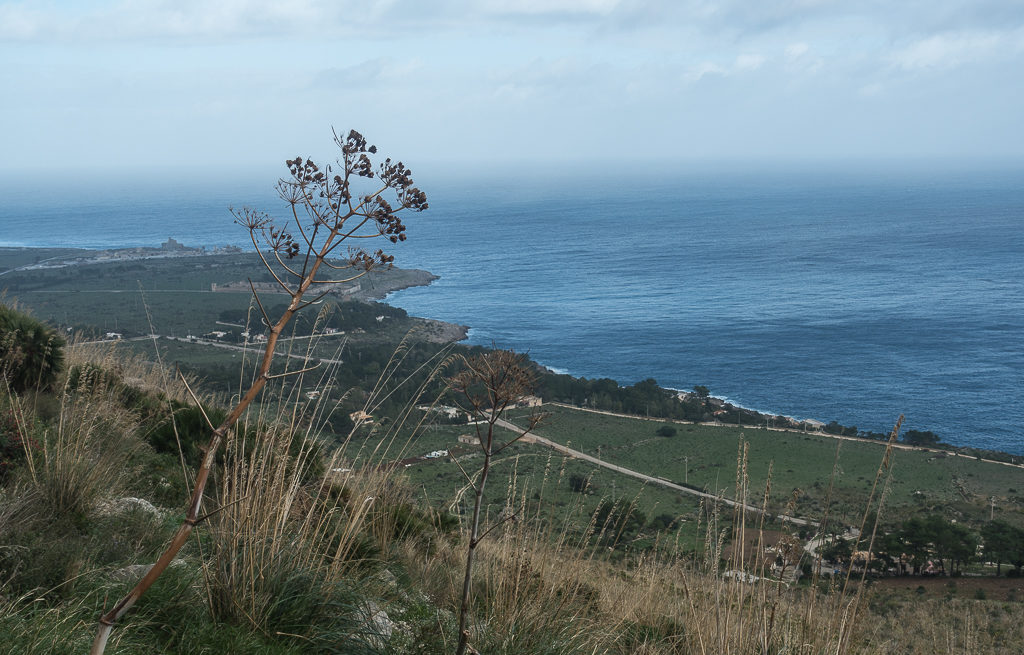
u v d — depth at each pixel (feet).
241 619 12.39
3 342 24.41
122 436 21.74
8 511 13.82
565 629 14.15
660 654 15.07
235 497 13.70
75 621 10.82
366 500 16.58
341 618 13.24
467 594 9.81
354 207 6.76
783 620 12.82
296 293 6.85
